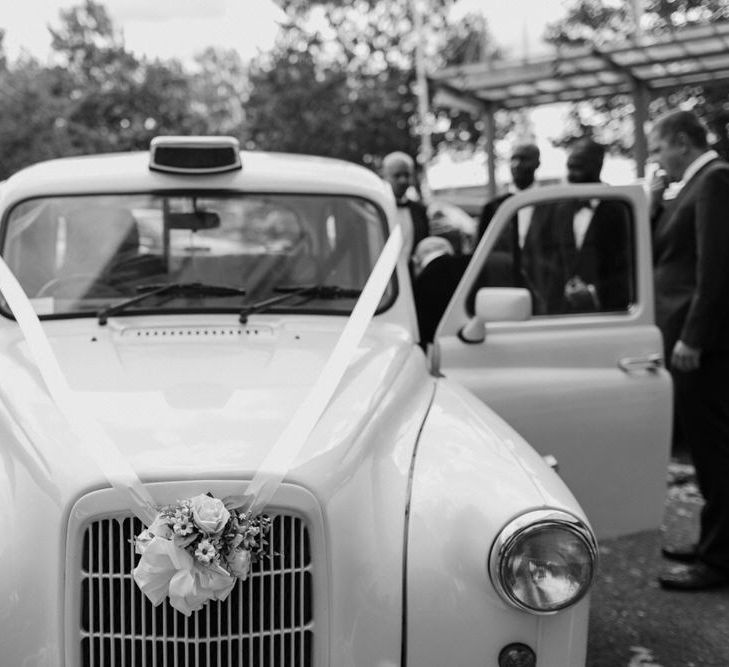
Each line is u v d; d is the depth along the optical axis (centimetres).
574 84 1062
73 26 2358
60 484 256
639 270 403
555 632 257
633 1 1046
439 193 1733
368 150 1770
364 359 329
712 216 444
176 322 354
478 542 256
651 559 512
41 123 2164
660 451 395
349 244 389
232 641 251
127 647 251
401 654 258
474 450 286
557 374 385
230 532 243
